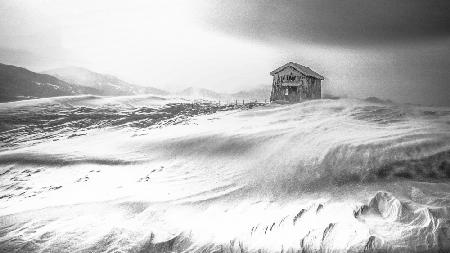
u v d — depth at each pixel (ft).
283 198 54.60
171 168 76.33
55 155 94.58
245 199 55.67
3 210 61.77
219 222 48.96
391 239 39.96
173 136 98.94
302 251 40.57
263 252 41.42
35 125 151.23
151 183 67.92
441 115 96.27
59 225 50.65
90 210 55.98
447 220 41.88
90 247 44.47
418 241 39.42
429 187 51.29
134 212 54.49
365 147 64.69
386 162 59.11
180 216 51.67
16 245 45.37
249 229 45.68
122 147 97.09
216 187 61.52
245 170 67.46
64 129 143.64
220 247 43.19
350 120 94.58
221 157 77.56
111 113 173.99
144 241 45.39
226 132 93.35
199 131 100.32
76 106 193.77
